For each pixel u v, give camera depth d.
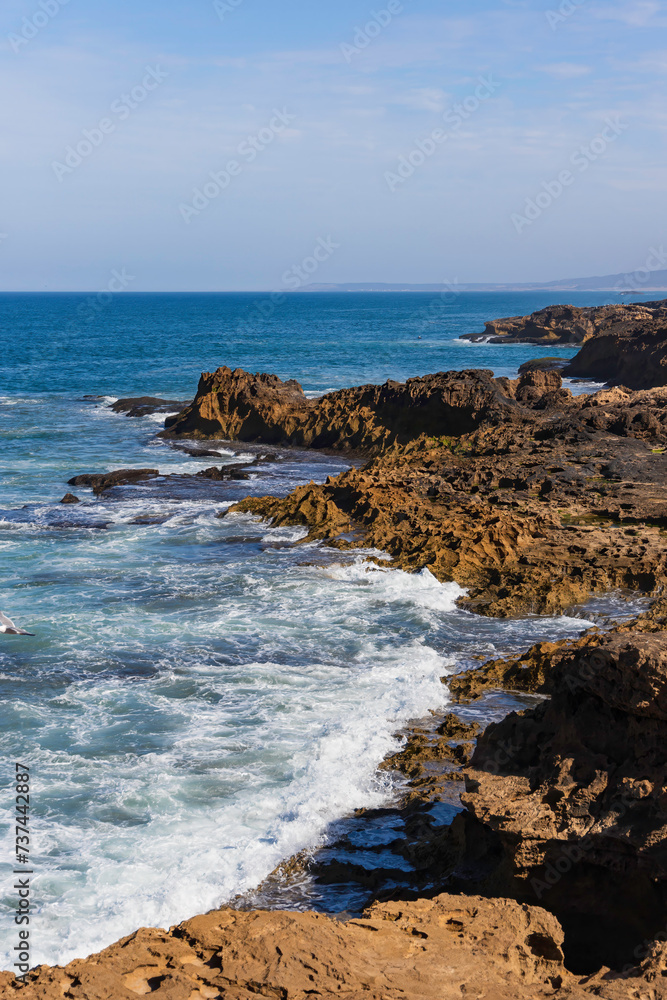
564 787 9.96
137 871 10.93
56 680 17.11
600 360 76.81
